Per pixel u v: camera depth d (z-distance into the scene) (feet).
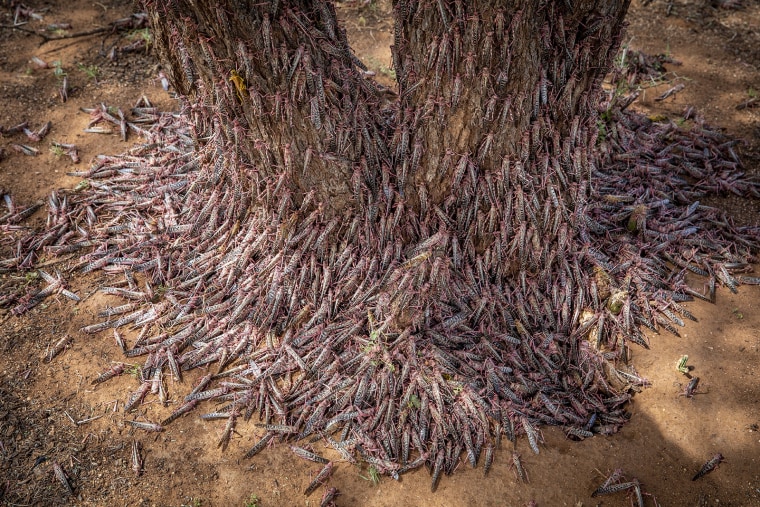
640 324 4.11
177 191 4.78
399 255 3.92
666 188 4.84
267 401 3.82
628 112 5.34
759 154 5.19
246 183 4.01
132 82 6.02
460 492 3.52
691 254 4.40
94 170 5.16
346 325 3.93
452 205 3.86
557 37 3.56
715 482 3.53
